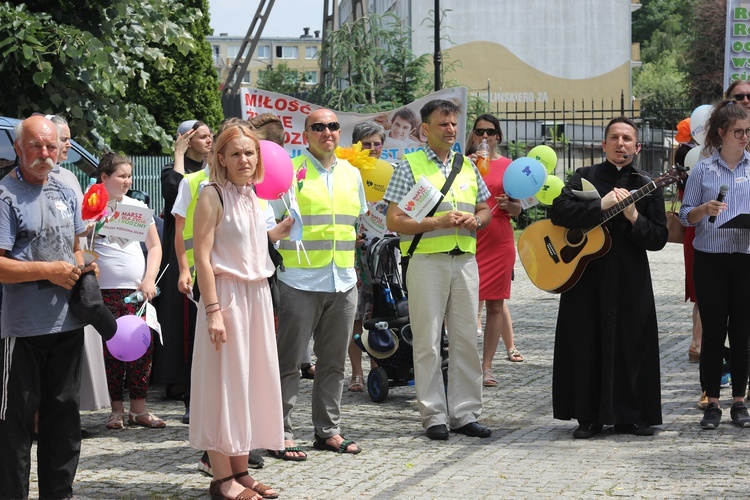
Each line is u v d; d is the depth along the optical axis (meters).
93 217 5.40
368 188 8.16
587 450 6.54
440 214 6.94
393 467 6.22
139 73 14.23
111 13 12.96
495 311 8.87
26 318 5.17
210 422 5.45
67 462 5.42
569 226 6.83
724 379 8.45
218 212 5.41
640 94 64.75
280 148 5.77
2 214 5.11
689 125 8.80
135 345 6.55
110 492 5.76
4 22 11.48
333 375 6.62
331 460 6.41
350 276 6.55
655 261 21.06
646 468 6.04
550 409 7.89
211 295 5.36
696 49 54.88
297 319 6.35
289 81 38.31
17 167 5.29
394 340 8.06
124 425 7.52
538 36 43.34
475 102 25.33
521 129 34.69
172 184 7.86
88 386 6.68
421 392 7.02
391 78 23.88
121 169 7.05
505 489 5.67
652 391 6.90
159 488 5.85
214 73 22.16
